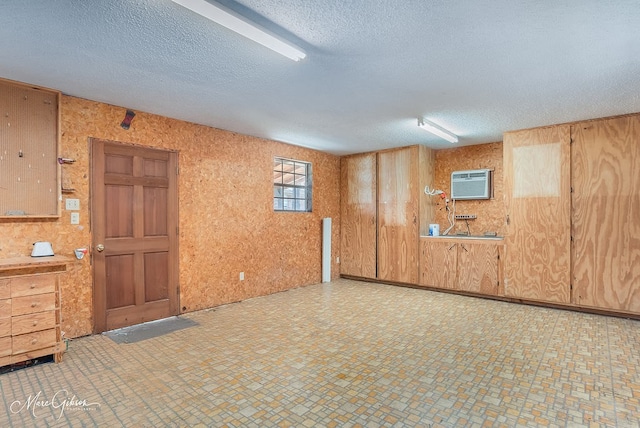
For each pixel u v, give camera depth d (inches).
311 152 248.7
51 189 132.1
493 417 84.4
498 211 226.2
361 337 139.4
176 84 125.8
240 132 197.6
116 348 128.6
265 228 213.8
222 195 190.1
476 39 94.3
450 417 84.5
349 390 97.6
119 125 151.2
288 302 195.5
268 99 142.4
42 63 108.4
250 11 80.8
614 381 102.3
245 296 201.0
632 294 161.6
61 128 134.8
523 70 114.5
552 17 83.6
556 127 181.3
